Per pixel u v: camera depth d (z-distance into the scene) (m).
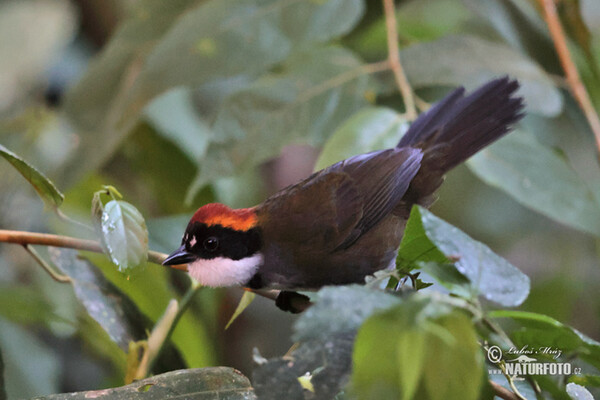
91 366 11.33
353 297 4.03
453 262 4.74
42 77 11.57
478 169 8.30
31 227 10.64
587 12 10.77
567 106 10.39
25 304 8.05
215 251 7.18
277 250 7.34
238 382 5.55
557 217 8.21
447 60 9.05
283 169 13.80
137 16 10.20
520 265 12.35
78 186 10.71
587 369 5.99
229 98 8.70
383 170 7.66
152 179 11.08
